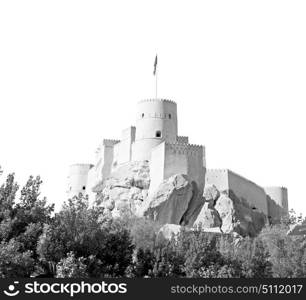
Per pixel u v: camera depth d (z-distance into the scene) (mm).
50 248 60750
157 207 105062
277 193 129750
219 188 110188
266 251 81438
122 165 122312
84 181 141375
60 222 63656
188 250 69062
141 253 67250
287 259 79125
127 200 114812
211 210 106250
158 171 111688
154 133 122250
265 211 123250
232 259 71188
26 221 64125
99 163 132625
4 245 59625
